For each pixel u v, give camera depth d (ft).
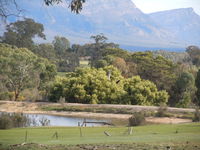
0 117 110.11
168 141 66.03
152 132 89.30
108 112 182.29
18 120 118.11
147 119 165.17
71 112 185.57
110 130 97.14
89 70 230.27
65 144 64.13
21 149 57.93
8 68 226.79
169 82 258.37
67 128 104.37
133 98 212.23
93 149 57.06
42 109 190.90
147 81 227.20
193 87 239.71
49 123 141.38
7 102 200.13
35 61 242.99
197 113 147.64
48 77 259.60
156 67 275.80
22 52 264.72
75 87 212.43
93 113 182.91
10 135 86.63
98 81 214.48
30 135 86.94
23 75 228.02
